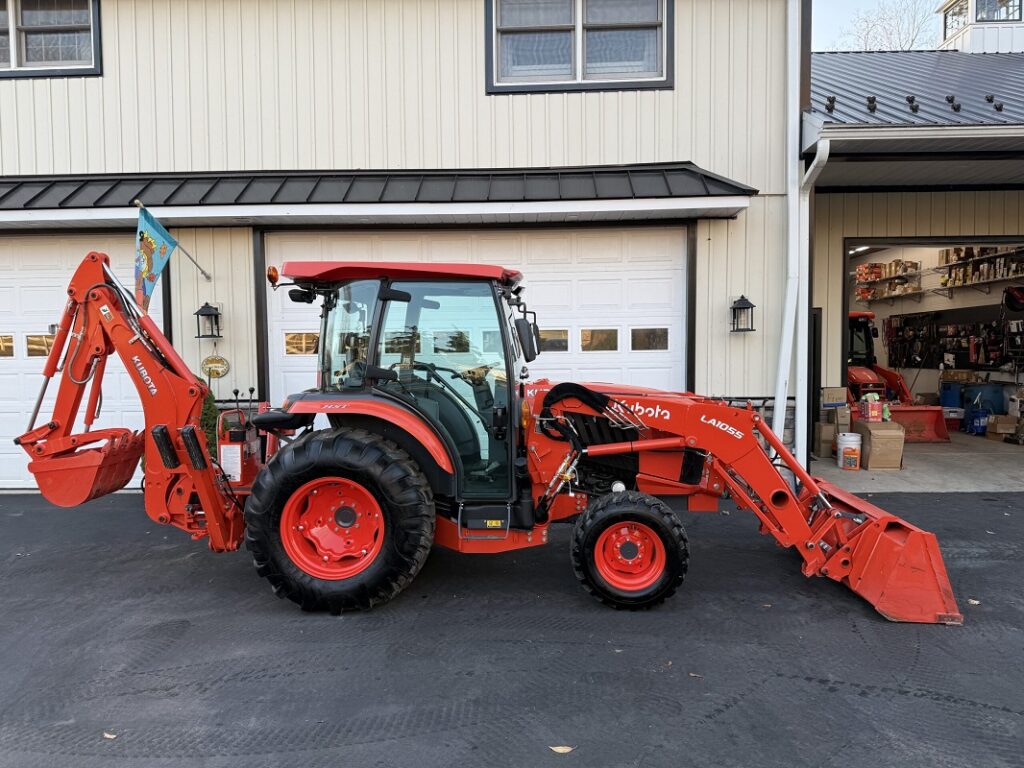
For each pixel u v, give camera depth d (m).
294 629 3.59
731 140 6.70
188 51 6.82
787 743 2.55
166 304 6.83
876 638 3.43
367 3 6.77
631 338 6.85
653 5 6.84
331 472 3.68
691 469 4.10
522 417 4.04
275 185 6.54
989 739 2.57
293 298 4.12
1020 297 10.20
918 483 6.87
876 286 14.67
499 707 2.81
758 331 6.73
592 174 6.62
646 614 3.75
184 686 3.00
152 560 4.72
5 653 3.34
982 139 5.98
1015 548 4.82
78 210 6.27
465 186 6.46
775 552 4.80
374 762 2.46
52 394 6.95
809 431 6.68
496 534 3.94
